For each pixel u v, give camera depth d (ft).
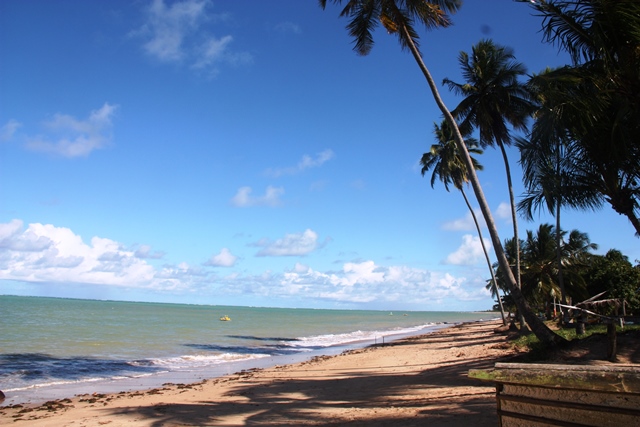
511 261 146.61
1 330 126.72
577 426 8.28
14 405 40.45
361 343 128.57
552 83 38.11
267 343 126.41
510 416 9.44
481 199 46.98
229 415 33.45
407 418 27.71
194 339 128.88
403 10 49.98
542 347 44.29
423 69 49.21
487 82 73.10
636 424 7.57
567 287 123.24
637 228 38.88
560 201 42.29
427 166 115.65
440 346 96.07
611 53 34.55
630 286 116.47
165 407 37.27
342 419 29.60
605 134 37.42
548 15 35.81
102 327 159.33
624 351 37.93
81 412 36.11
